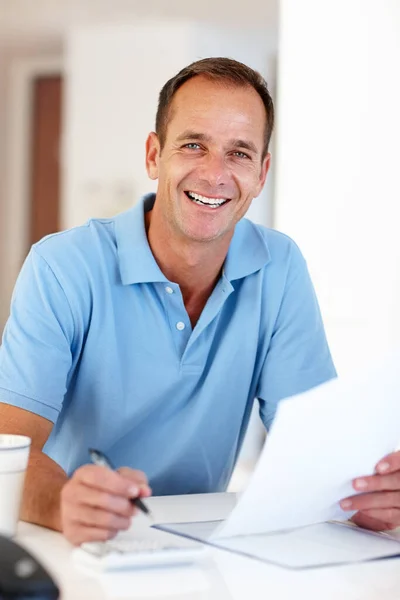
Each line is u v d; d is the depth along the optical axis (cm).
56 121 878
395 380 155
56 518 163
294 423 147
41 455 183
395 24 440
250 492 154
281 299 233
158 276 213
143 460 219
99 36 716
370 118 452
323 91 471
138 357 216
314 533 173
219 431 224
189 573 142
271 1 679
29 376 200
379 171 449
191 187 209
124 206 709
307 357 234
